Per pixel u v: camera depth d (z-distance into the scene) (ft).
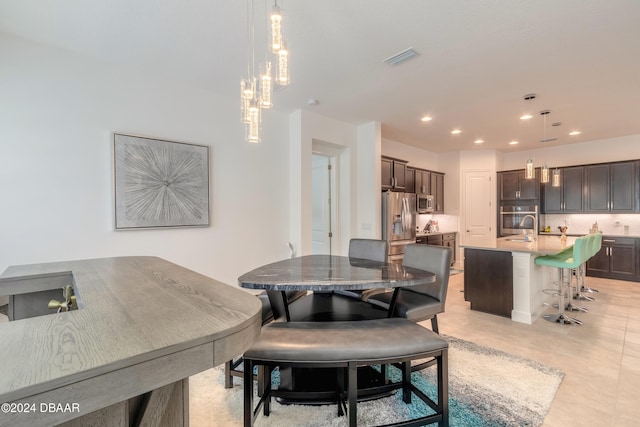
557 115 14.28
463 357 8.28
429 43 8.28
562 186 20.13
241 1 6.63
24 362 1.93
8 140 7.90
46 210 8.39
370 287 5.56
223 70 9.89
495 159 22.36
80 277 4.66
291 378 6.40
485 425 5.61
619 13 6.95
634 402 6.29
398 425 4.78
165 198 10.39
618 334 9.89
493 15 7.07
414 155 21.77
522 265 11.28
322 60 9.18
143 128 10.04
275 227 13.64
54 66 8.50
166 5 6.77
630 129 16.70
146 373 2.10
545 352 8.61
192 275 4.82
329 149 15.92
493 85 10.89
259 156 13.12
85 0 6.57
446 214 23.66
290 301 8.13
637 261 17.11
